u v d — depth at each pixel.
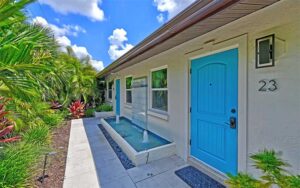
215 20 2.51
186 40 3.55
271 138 2.45
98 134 6.98
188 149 4.22
